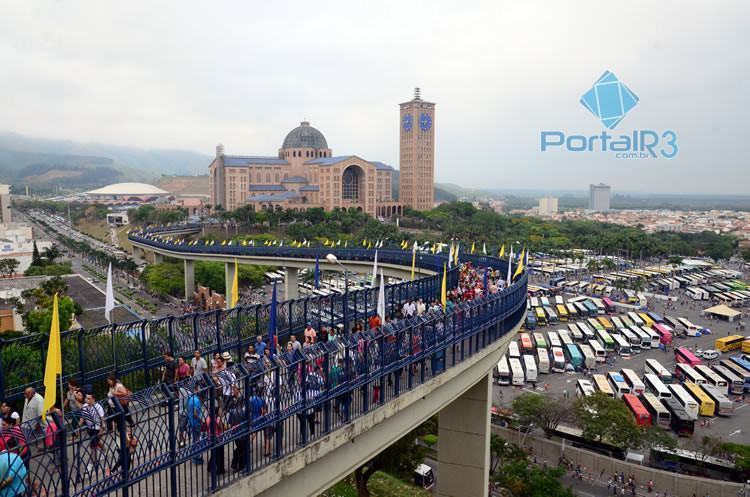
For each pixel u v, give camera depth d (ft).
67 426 48.67
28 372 74.28
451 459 130.93
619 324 404.57
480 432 127.34
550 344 351.46
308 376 66.80
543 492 175.22
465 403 128.57
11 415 61.57
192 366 75.41
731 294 528.63
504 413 244.42
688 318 453.58
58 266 464.65
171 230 626.64
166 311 387.14
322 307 113.80
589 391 267.18
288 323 106.83
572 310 438.40
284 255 345.51
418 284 140.15
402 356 84.84
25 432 45.93
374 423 77.61
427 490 183.52
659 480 199.31
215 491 54.34
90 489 45.80
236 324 98.68
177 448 53.11
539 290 518.78
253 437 64.49
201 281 448.65
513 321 138.00
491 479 194.70
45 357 76.54
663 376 296.51
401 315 111.65
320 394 67.72
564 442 225.15
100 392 79.77
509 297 131.34
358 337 77.00
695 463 211.20
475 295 135.13
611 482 202.18
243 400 58.49
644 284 574.56
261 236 623.36
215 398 55.52
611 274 623.77
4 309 248.11
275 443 61.46
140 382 84.69
